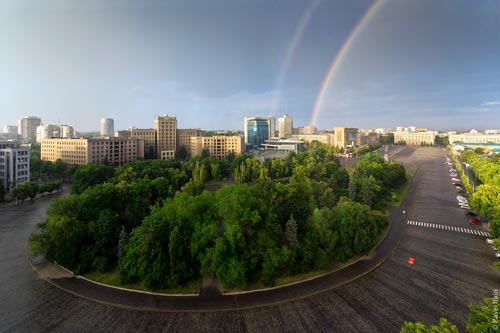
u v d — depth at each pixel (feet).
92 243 182.91
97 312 137.28
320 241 189.67
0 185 356.79
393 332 125.90
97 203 213.25
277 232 176.45
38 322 129.49
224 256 158.71
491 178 368.68
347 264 188.85
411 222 279.49
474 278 174.09
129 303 144.15
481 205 253.03
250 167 488.44
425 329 89.30
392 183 422.00
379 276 175.42
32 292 153.17
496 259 199.93
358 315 137.39
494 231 220.84
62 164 510.58
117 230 187.32
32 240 176.35
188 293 152.76
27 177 434.30
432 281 170.30
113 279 165.78
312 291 156.46
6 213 309.83
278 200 236.63
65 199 190.80
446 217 295.89
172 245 158.30
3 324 127.75
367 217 210.18
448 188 438.81
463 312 141.08
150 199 264.93
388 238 236.63
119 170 403.34
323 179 424.46
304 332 125.08
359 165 458.91
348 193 331.98
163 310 138.92
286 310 140.46
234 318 134.00
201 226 169.89
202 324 129.59
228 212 167.63
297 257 176.45
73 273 172.24
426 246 222.07
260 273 172.45
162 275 155.63
